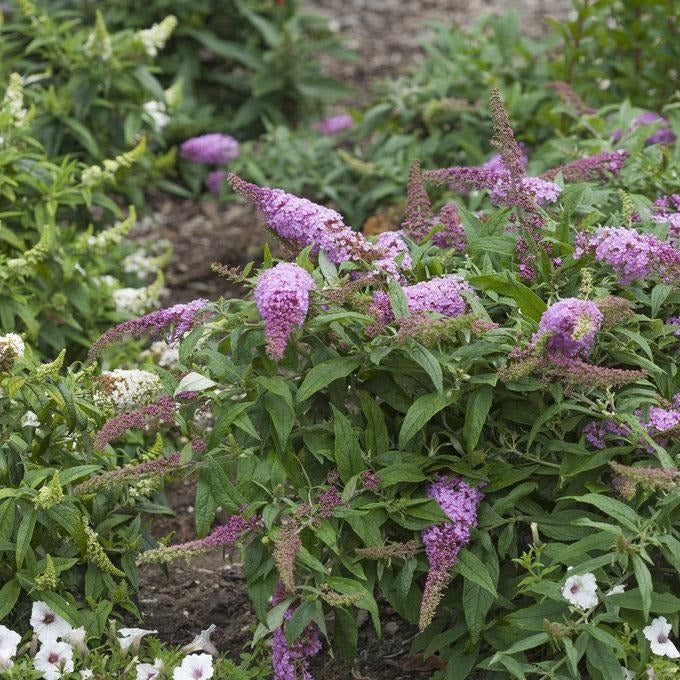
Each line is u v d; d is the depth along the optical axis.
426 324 3.06
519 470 3.19
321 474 3.22
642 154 3.67
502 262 3.31
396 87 4.68
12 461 3.26
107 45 4.37
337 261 3.22
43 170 3.97
